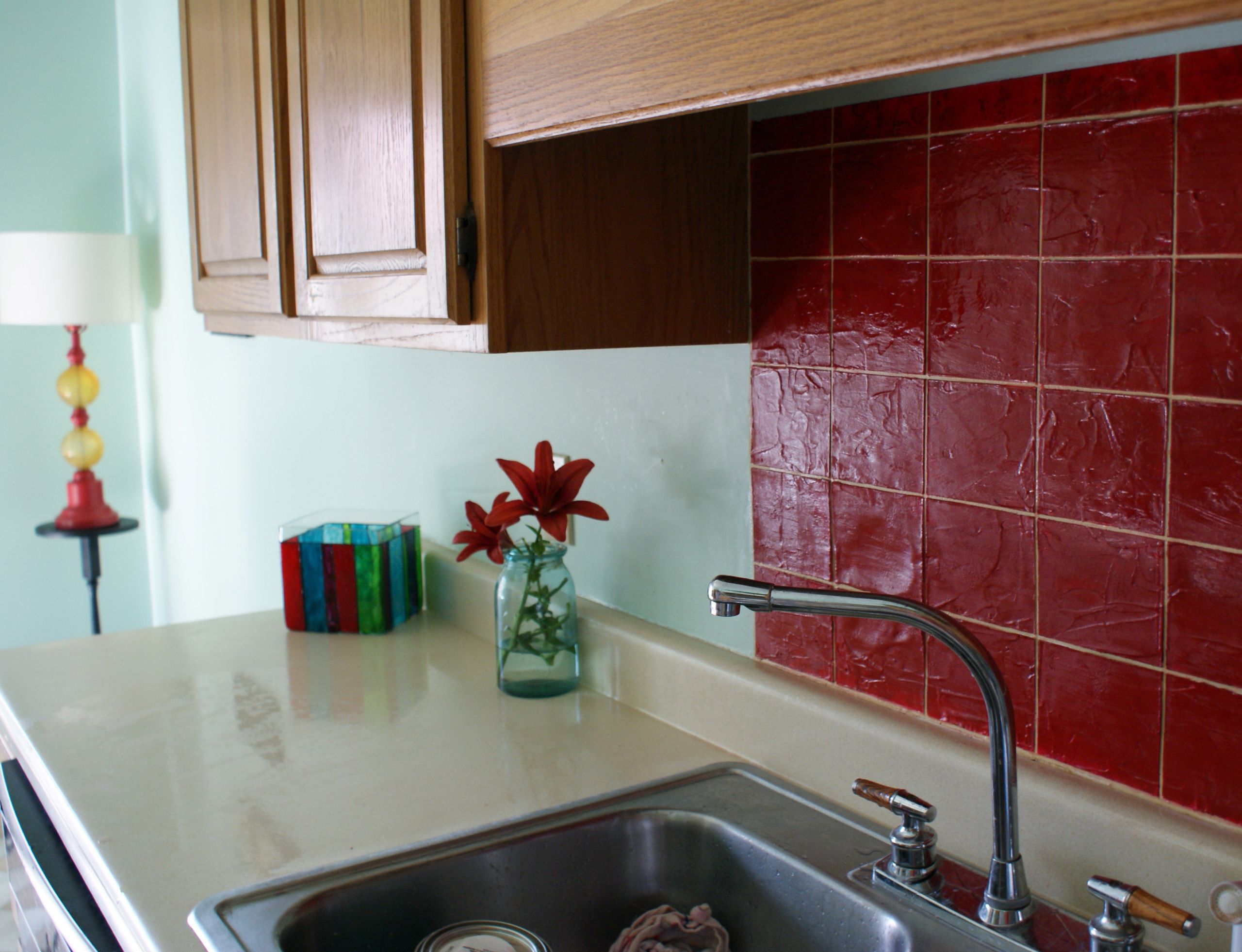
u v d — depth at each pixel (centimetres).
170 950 90
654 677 140
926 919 93
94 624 338
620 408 148
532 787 120
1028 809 96
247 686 155
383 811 114
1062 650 96
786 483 123
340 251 128
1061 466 94
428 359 197
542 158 106
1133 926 81
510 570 147
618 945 103
